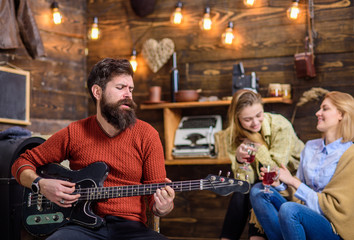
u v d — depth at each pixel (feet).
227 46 12.98
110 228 6.79
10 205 8.61
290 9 11.86
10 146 8.82
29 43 12.45
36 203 7.38
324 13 11.98
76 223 6.99
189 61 13.38
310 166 8.41
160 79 13.65
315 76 11.98
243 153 8.48
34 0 13.20
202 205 12.86
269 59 12.55
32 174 7.16
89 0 14.56
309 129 11.97
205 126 12.33
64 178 7.15
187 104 12.26
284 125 9.57
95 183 6.95
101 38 14.34
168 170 13.24
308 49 11.97
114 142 7.21
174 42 13.55
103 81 7.09
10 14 11.87
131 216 7.00
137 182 7.22
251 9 12.77
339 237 7.43
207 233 12.76
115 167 7.11
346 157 7.75
